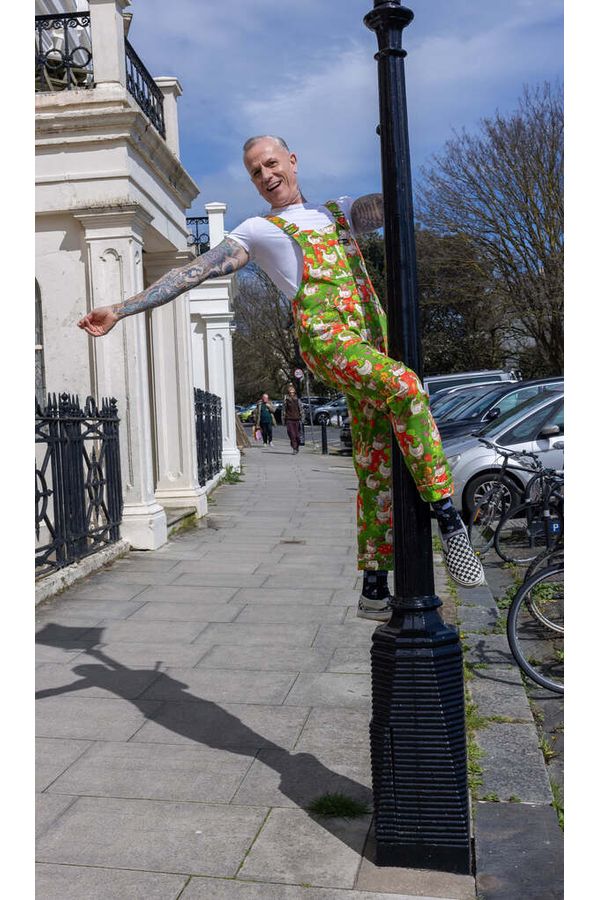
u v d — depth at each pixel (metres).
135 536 9.55
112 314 3.10
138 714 4.74
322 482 17.94
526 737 4.32
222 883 3.10
